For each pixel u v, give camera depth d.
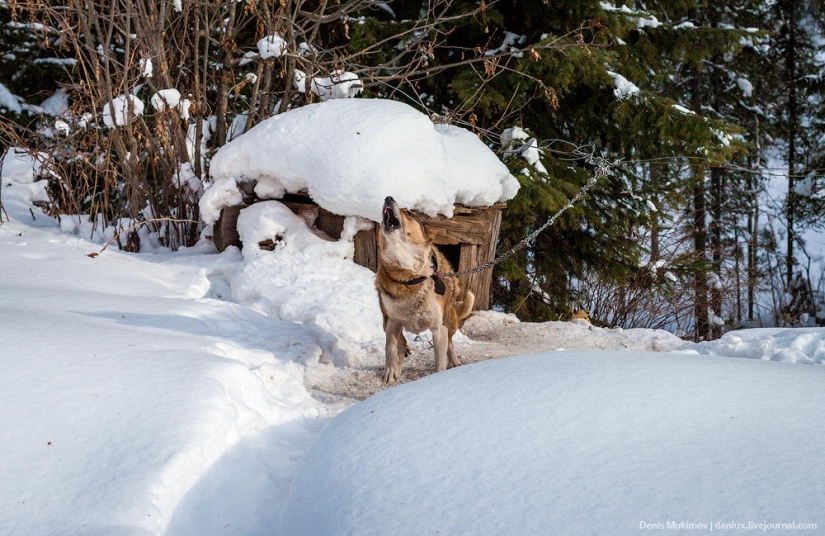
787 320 21.48
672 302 12.61
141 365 4.06
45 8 8.41
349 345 6.12
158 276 7.03
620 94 11.35
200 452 3.31
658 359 4.12
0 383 3.53
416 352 6.44
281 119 7.37
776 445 2.82
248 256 7.15
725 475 2.60
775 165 28.36
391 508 2.74
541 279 12.59
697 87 19.69
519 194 9.96
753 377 3.69
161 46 8.39
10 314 4.65
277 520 3.32
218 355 4.65
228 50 8.89
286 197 7.73
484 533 2.45
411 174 6.86
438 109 11.80
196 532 3.07
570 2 10.73
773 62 21.78
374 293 6.81
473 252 7.67
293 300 6.59
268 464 3.79
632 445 2.92
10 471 2.95
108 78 8.15
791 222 23.77
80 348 4.14
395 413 3.64
